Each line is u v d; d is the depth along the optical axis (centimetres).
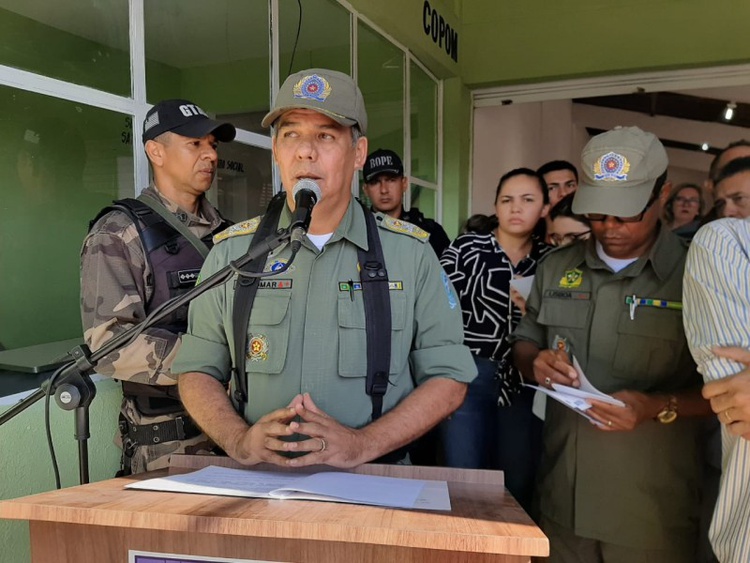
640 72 402
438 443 232
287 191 113
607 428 129
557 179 394
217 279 95
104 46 198
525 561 69
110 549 78
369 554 73
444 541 66
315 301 112
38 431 138
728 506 106
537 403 232
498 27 419
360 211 120
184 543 76
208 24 238
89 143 197
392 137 360
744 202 373
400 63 363
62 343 184
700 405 134
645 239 145
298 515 72
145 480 89
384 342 110
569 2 401
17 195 200
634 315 143
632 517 140
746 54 367
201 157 161
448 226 437
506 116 449
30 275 202
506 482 239
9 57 189
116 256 140
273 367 110
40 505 75
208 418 107
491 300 248
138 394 144
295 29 272
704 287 108
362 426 109
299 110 107
